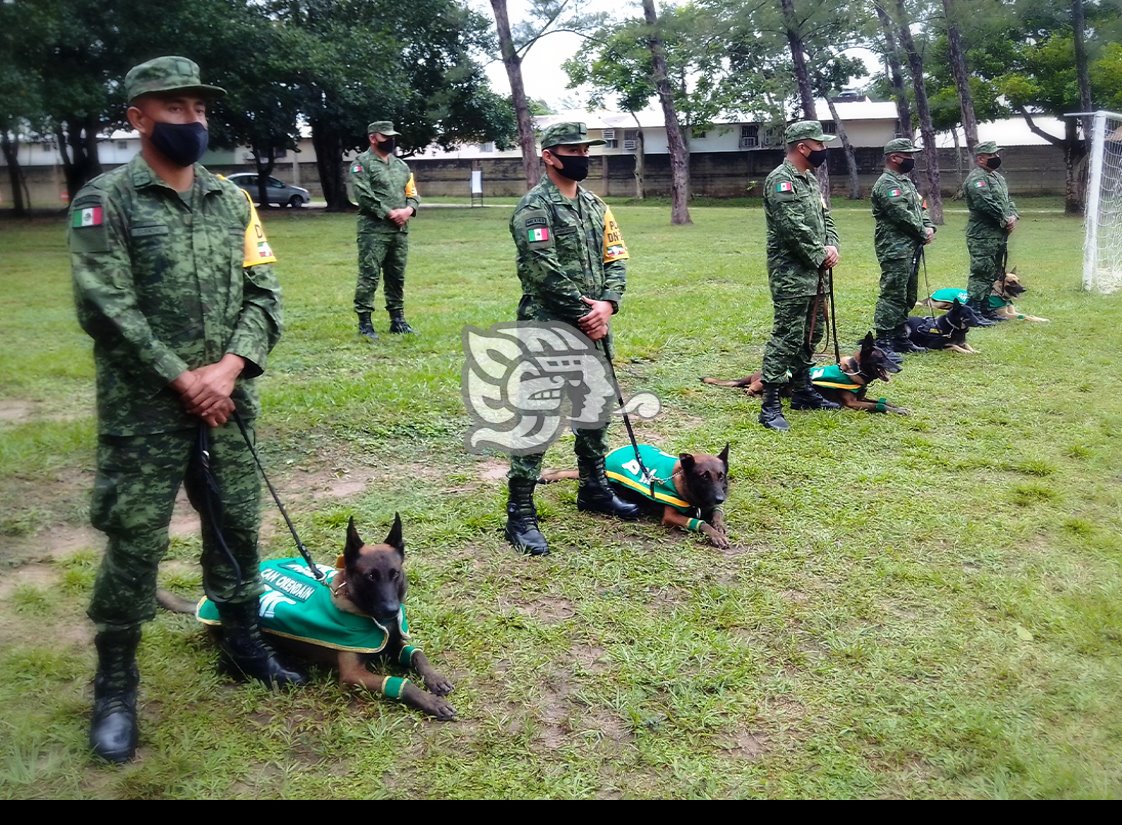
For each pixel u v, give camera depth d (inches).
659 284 573.6
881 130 1724.9
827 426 272.8
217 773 115.3
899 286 369.7
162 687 133.0
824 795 113.0
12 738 120.3
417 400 289.0
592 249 183.8
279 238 939.3
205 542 128.5
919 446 254.2
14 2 661.9
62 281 554.3
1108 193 687.1
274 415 272.4
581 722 127.6
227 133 1245.1
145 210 113.3
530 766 118.0
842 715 129.6
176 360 112.7
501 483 224.7
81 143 962.7
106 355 113.7
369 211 374.9
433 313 454.9
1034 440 259.8
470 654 144.4
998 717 129.3
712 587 168.2
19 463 229.3
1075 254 744.3
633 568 176.9
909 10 1029.8
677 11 1084.5
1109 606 159.6
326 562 177.5
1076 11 1113.4
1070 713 130.6
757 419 280.1
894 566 176.9
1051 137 1280.8
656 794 113.1
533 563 178.7
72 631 151.6
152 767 115.6
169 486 118.0
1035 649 147.5
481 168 2097.7
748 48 1291.8
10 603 160.2
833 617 157.6
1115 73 1186.0
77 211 109.8
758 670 140.9
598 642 149.1
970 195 432.1
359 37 1205.7
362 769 116.4
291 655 140.3
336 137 1389.0
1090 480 227.0
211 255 118.3
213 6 898.1
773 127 1605.6
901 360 362.6
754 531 196.1
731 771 117.5
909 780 116.2
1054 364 351.9
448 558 181.0
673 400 304.0
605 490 203.9
